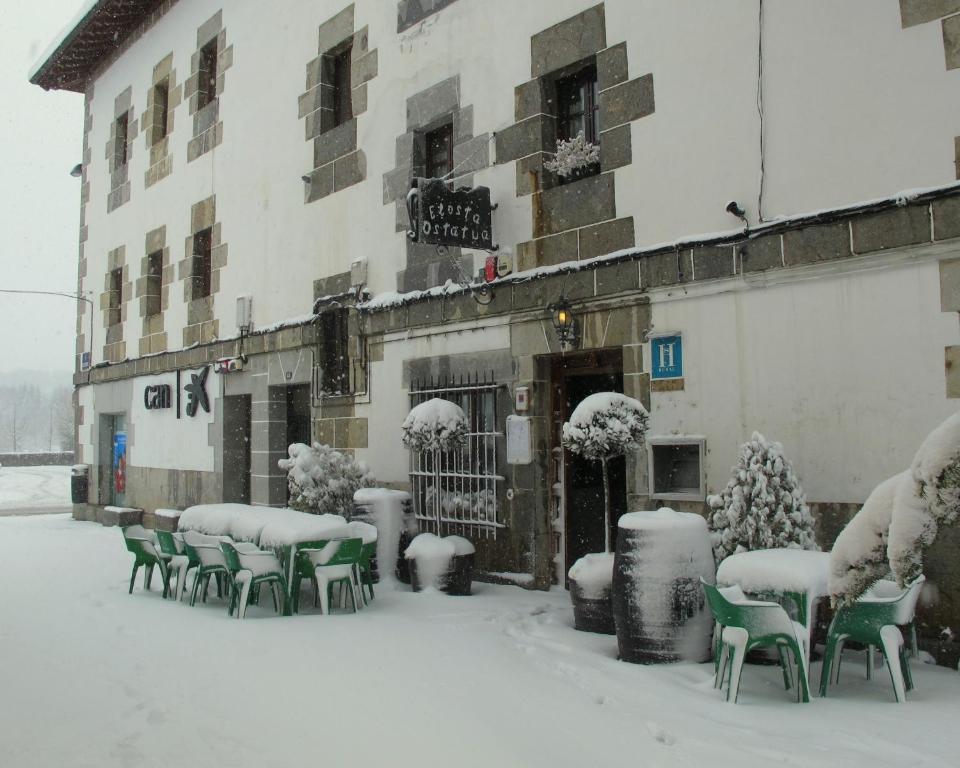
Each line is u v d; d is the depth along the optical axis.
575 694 4.47
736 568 4.84
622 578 5.28
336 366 10.32
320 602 6.64
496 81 8.41
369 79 10.13
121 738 3.72
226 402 12.61
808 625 4.50
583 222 7.51
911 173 5.49
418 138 9.48
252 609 6.82
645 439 6.70
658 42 6.98
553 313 7.61
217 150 13.11
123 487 16.02
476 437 8.42
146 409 14.85
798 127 6.05
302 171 11.21
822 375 5.84
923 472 3.48
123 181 16.19
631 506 6.91
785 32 6.16
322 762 3.44
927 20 5.46
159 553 7.51
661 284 6.79
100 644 5.48
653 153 6.98
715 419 6.41
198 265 13.60
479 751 3.56
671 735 3.82
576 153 7.60
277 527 6.77
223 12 13.20
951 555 5.08
